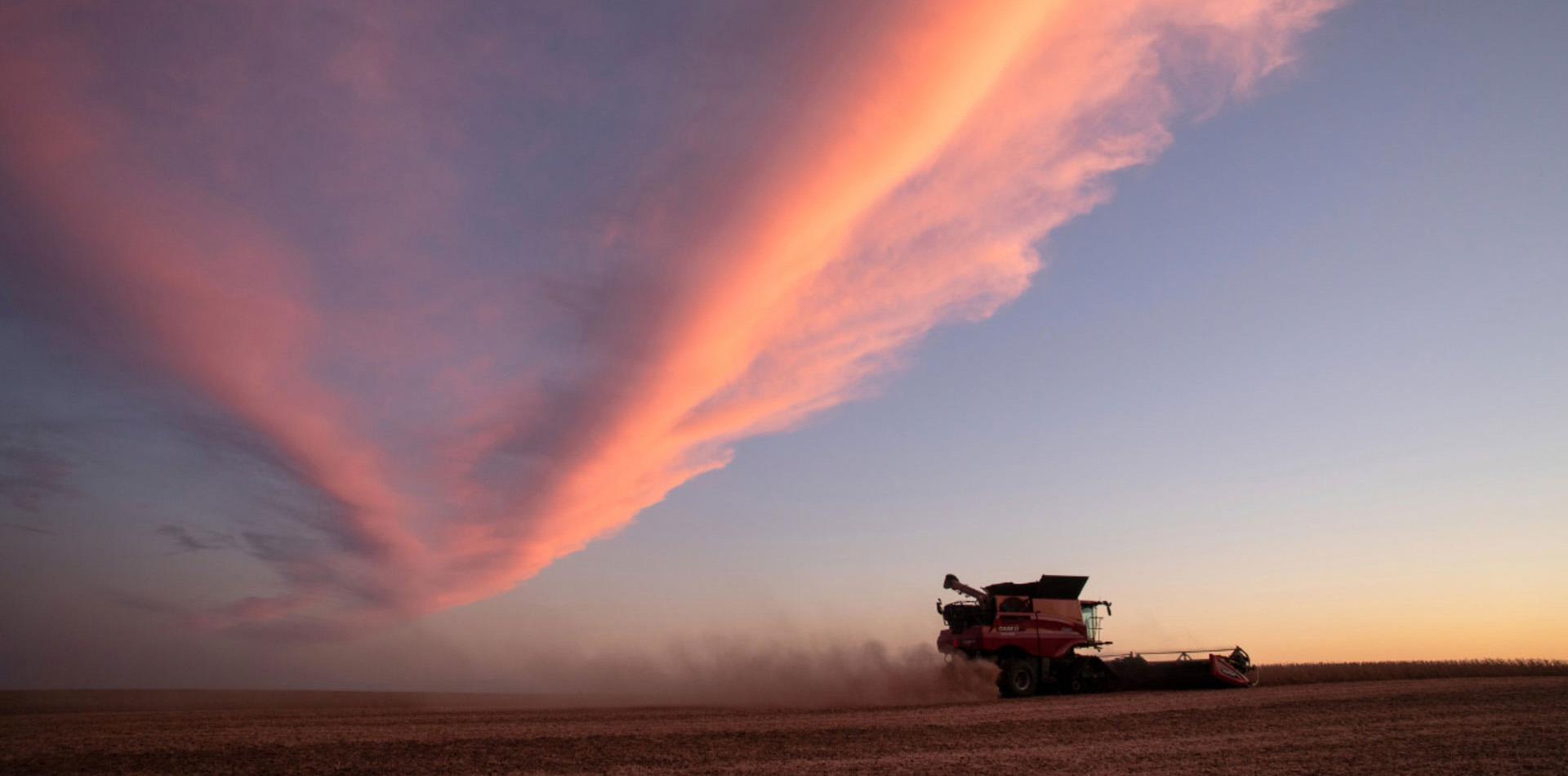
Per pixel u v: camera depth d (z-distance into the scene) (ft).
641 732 69.67
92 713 93.71
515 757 55.67
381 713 92.07
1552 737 64.80
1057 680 121.80
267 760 54.24
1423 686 120.47
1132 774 49.67
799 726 74.33
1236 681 126.21
